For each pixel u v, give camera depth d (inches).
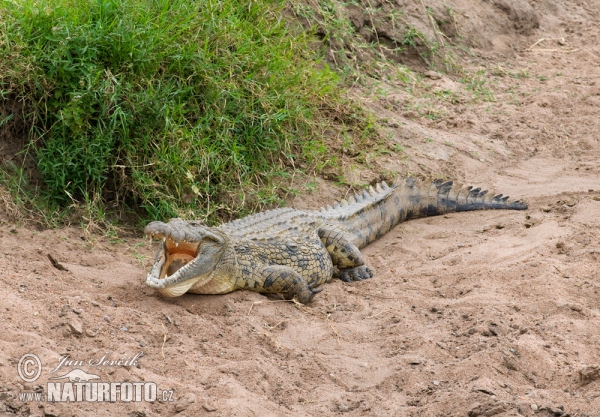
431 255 370.6
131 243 354.0
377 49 601.6
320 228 360.8
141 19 396.8
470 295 314.5
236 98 413.1
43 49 371.2
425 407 236.5
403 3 634.2
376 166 466.9
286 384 249.0
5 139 367.9
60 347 248.2
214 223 382.6
